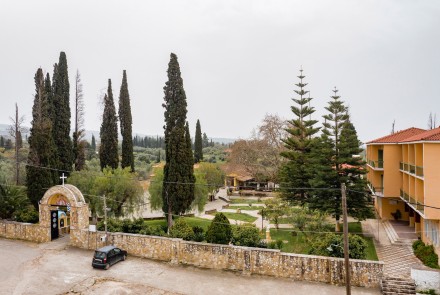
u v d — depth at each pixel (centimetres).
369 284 2012
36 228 2828
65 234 3028
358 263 2039
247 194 6378
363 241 2234
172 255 2386
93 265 2238
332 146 3198
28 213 3095
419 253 2369
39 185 3381
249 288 1989
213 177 5703
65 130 4041
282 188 3456
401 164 3172
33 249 2611
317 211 2989
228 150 8425
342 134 3203
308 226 2845
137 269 2253
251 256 2223
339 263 2062
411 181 2797
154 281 2064
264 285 2034
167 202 3431
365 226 3284
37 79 3728
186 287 1992
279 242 2580
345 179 3023
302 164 3719
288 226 3459
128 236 2539
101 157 4472
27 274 2116
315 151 3300
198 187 3847
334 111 3278
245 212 4628
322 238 2519
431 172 2278
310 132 4053
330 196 3105
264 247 2383
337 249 2192
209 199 5841
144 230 2703
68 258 2423
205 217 4234
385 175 3266
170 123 3650
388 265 2259
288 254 2161
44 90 3734
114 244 2572
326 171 3105
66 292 1877
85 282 2016
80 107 4644
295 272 2141
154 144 15875
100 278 2081
